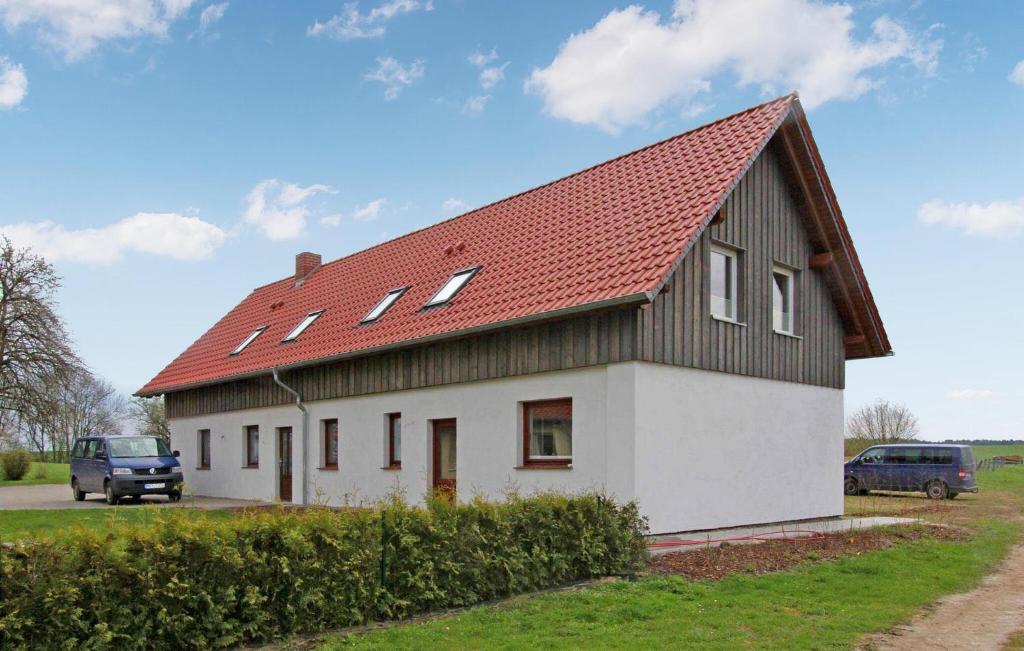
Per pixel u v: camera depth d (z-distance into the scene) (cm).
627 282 1262
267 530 772
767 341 1586
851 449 4919
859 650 737
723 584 991
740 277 1540
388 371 1766
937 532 1555
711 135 1630
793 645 741
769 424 1574
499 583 919
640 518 1095
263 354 2266
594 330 1334
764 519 1541
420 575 852
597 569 1014
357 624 805
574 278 1393
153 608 688
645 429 1284
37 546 652
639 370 1280
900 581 1049
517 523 956
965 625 837
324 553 798
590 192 1752
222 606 722
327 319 2169
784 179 1669
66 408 3562
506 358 1479
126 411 5947
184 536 714
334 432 1981
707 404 1420
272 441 2194
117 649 666
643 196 1549
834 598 944
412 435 1692
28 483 3562
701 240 1434
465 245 1944
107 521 757
